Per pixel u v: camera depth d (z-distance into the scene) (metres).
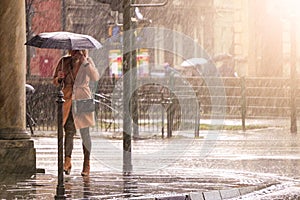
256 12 73.69
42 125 48.06
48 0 76.06
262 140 40.38
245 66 82.62
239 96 54.97
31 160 24.73
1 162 24.48
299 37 74.81
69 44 24.80
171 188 21.30
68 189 21.03
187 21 87.88
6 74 24.64
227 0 89.56
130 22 25.94
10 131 24.66
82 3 80.56
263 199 20.36
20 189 21.12
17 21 24.69
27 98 47.12
